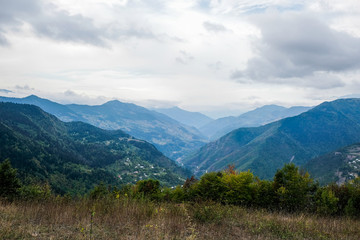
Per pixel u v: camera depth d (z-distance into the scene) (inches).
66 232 234.4
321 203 567.5
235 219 346.3
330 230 328.8
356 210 552.1
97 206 322.0
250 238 268.5
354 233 317.4
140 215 305.4
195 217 314.5
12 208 299.3
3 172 537.0
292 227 317.1
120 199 381.7
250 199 601.6
